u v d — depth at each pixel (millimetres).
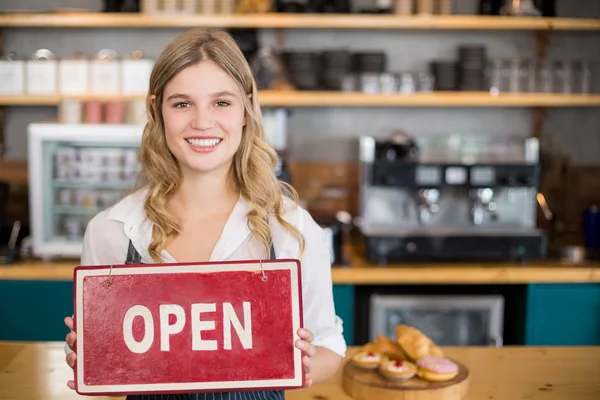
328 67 3727
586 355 1981
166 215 1455
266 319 1293
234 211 1474
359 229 4074
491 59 4145
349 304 3363
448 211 3727
